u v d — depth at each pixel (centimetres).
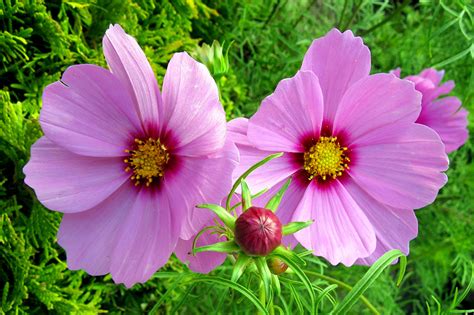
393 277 57
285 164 28
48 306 32
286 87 26
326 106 29
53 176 26
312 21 51
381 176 28
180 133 26
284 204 28
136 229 27
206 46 31
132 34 36
